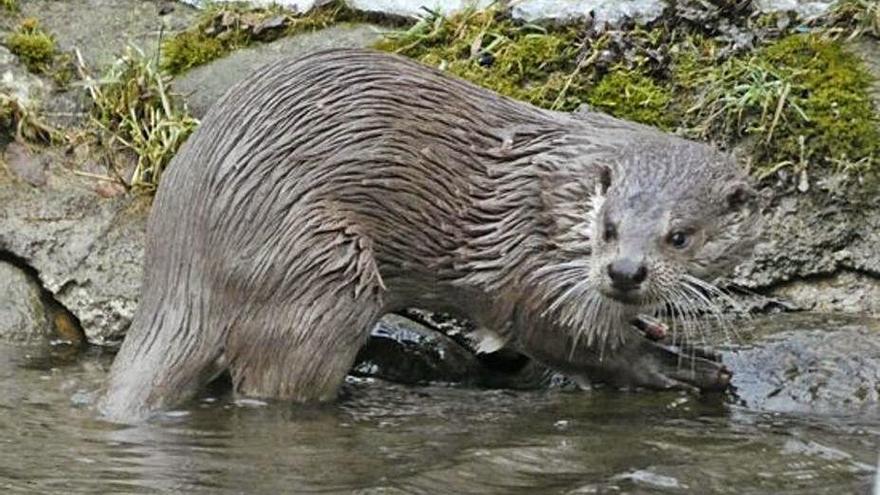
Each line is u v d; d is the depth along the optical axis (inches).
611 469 463.8
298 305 537.0
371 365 593.6
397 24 724.0
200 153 545.0
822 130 648.4
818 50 681.0
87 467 457.7
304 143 541.6
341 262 538.9
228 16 716.7
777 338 582.6
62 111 678.5
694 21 698.2
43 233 625.3
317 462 468.4
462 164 554.6
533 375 595.8
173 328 536.7
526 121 564.4
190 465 462.6
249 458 471.8
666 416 534.9
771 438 502.9
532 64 688.4
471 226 554.6
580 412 540.1
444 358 597.9
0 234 622.8
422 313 612.1
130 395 526.6
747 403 554.3
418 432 506.9
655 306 544.1
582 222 541.6
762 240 629.9
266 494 434.3
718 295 595.8
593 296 547.5
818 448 488.4
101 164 660.1
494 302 559.5
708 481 451.2
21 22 713.0
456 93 562.9
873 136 647.1
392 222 549.3
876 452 487.2
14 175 647.8
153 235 546.0
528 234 550.6
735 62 676.7
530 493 438.0
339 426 513.0
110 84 676.7
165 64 696.4
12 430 495.2
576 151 552.4
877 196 635.5
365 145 545.3
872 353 569.6
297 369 539.2
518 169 554.3
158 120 665.0
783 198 638.5
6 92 677.9
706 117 660.1
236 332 539.2
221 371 544.7
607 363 568.7
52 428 499.8
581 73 681.6
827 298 629.9
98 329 615.2
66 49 702.5
